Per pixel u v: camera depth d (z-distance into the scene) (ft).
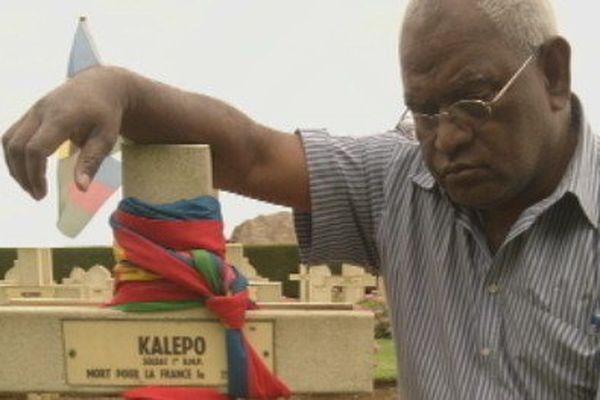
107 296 30.89
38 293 31.50
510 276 6.88
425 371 7.30
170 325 6.32
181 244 6.22
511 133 6.20
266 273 52.49
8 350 6.50
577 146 6.83
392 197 7.68
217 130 6.93
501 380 6.84
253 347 6.36
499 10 6.08
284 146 7.67
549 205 6.68
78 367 6.47
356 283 35.06
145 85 6.46
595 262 6.64
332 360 6.36
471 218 7.11
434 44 6.11
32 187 5.58
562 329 6.62
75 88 5.89
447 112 6.17
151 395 6.26
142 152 6.33
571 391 6.65
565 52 6.43
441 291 7.22
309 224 8.02
